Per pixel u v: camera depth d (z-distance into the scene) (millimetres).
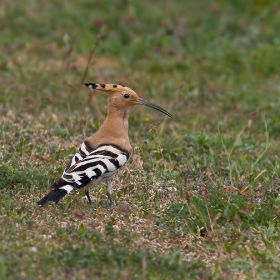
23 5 20250
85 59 18156
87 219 9375
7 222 8789
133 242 8766
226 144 12656
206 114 15039
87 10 20516
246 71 17656
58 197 8898
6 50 17625
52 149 11680
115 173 10336
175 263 8180
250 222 9695
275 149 12969
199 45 18984
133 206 9828
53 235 8648
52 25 19594
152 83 16438
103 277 7758
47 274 7648
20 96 14602
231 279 8039
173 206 9852
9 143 11805
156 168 11320
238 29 19969
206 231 9406
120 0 20984
